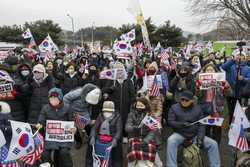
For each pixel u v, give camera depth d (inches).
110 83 362.6
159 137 282.8
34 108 324.8
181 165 280.8
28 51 660.1
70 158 271.3
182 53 939.3
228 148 357.7
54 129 267.1
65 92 418.0
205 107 329.7
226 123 375.9
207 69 343.3
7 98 314.8
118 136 279.7
